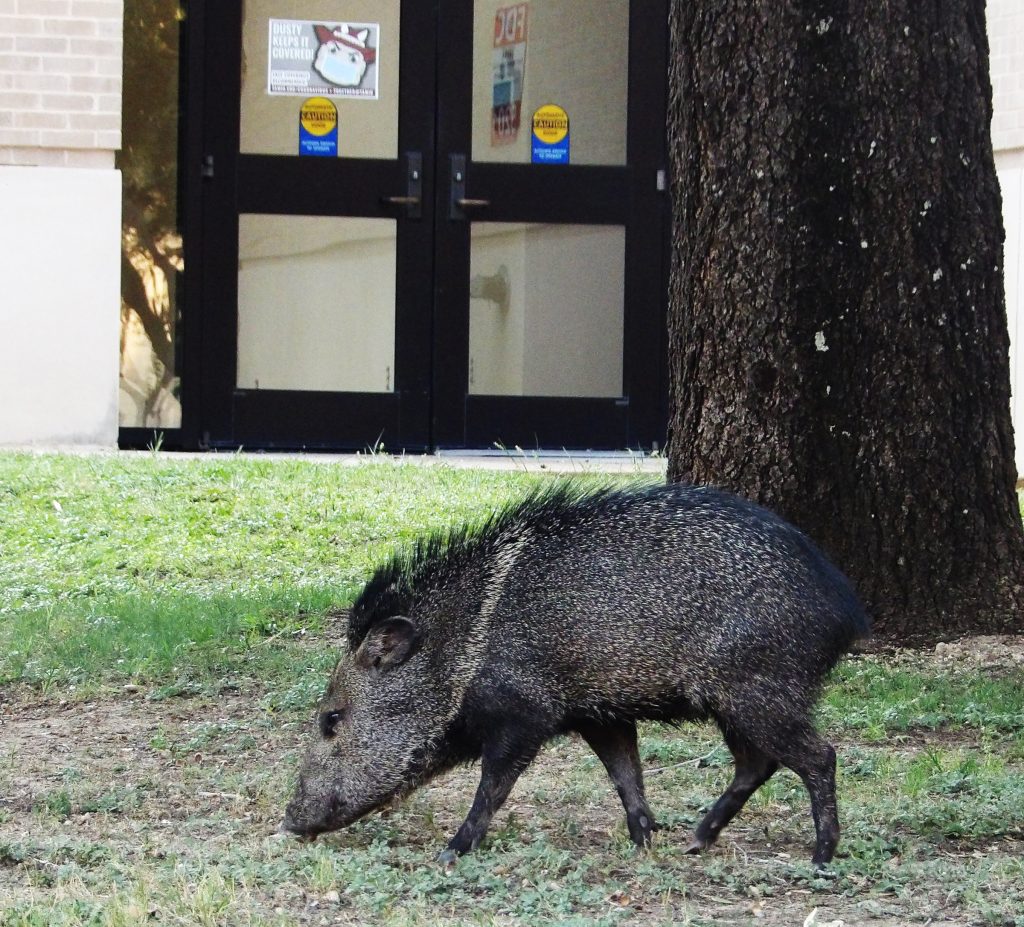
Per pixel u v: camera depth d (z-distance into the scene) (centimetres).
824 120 1462
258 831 1049
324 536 1961
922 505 1507
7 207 2333
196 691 1424
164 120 2473
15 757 1233
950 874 945
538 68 2530
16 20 2325
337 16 2489
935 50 1462
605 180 2541
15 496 2064
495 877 936
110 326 2369
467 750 1005
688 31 1502
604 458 2472
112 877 927
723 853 1009
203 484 2142
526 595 970
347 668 1000
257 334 2506
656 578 951
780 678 941
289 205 2489
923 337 1489
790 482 1497
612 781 1044
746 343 1498
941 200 1480
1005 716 1307
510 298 2539
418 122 2508
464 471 2278
